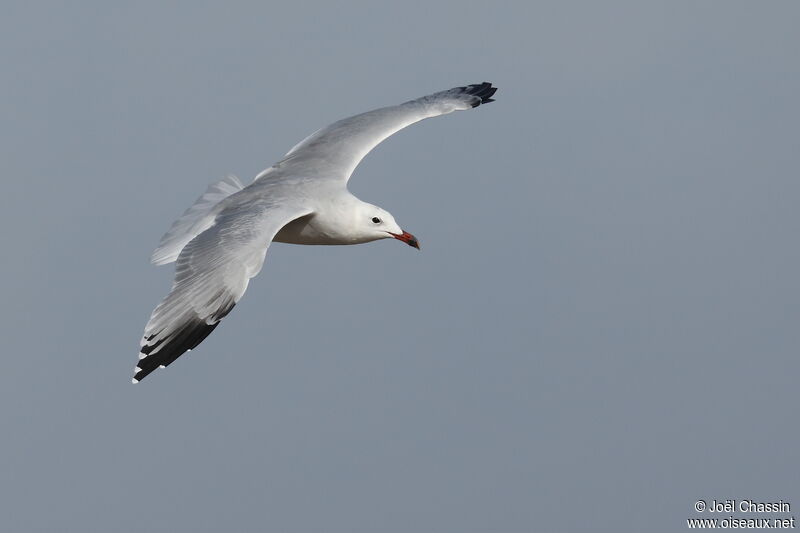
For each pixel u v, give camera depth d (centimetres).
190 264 1298
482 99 1728
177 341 1257
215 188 1516
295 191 1450
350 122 1639
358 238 1477
